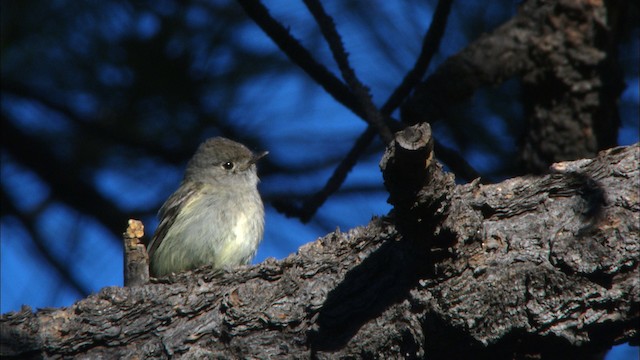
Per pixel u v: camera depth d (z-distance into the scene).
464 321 7.58
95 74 12.47
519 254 7.70
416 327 7.82
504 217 7.94
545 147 11.09
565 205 7.85
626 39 12.18
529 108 11.28
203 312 8.78
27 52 12.38
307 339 8.39
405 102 11.02
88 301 8.93
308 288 8.51
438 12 10.40
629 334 7.70
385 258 8.18
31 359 8.82
